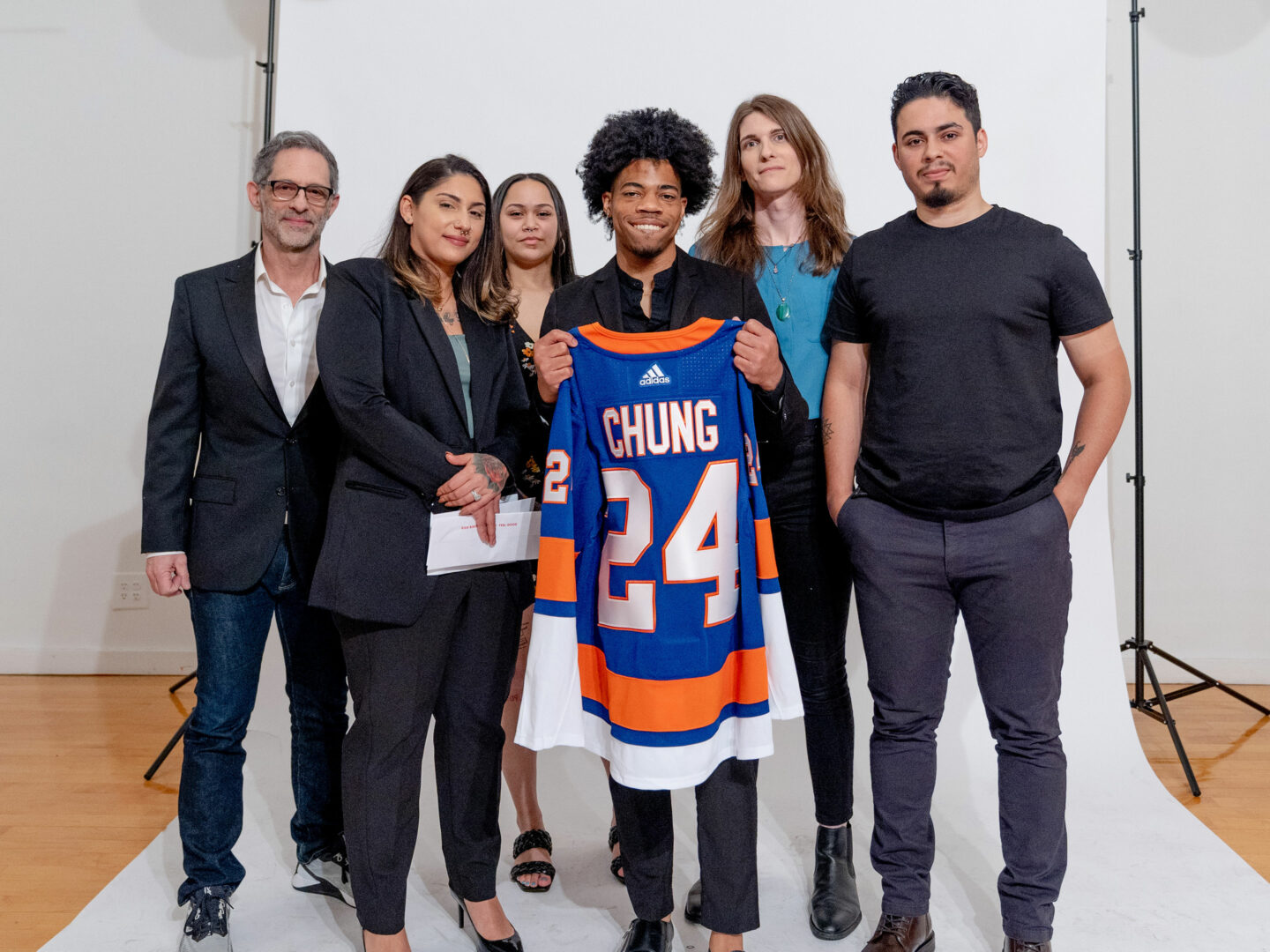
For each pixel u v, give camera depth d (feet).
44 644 12.34
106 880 6.86
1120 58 11.48
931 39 8.93
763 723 5.22
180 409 6.05
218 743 5.97
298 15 9.25
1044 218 8.82
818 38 9.06
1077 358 5.73
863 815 7.99
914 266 5.73
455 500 5.38
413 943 6.16
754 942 6.12
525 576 6.00
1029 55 8.81
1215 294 11.57
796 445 6.08
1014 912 5.54
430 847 7.61
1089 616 9.03
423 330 5.52
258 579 5.96
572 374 5.35
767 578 5.26
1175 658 10.07
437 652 5.52
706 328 5.28
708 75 9.18
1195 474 11.66
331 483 6.20
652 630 5.10
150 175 12.18
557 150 9.29
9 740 9.78
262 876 7.06
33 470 12.24
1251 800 8.30
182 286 6.12
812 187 6.66
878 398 5.88
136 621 12.34
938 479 5.57
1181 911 6.35
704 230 7.11
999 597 5.52
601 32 9.24
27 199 12.10
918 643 5.68
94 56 12.11
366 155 9.29
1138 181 9.86
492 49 9.26
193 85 12.18
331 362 5.26
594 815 8.16
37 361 12.18
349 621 5.48
